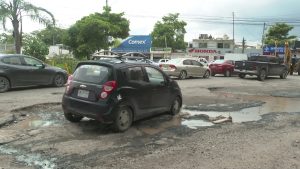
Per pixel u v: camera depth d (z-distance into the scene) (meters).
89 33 39.72
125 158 6.53
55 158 6.44
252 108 12.73
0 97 12.97
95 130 8.50
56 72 16.58
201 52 78.44
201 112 11.51
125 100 8.48
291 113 11.84
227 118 10.26
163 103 10.02
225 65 28.66
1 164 6.09
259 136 8.38
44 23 22.34
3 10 20.98
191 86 19.06
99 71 8.53
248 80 25.08
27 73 15.27
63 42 41.25
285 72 28.09
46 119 9.59
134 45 59.62
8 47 34.47
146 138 7.97
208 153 6.93
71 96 8.73
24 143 7.27
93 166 6.08
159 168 6.06
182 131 8.71
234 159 6.60
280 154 6.97
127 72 8.69
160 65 23.73
